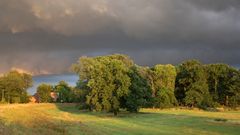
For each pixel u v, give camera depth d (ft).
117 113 318.65
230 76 478.59
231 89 463.42
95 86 305.94
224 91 482.69
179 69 479.41
